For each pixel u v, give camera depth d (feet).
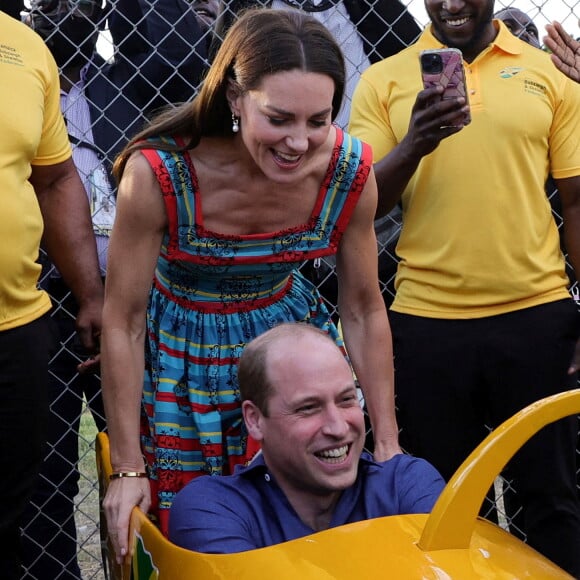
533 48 10.94
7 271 8.75
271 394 6.93
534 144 10.51
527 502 10.67
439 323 10.48
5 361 8.86
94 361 10.08
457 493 6.20
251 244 8.31
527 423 6.31
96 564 13.10
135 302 8.18
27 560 11.06
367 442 11.77
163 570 6.88
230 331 8.56
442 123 9.70
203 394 8.53
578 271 11.02
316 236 8.47
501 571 6.14
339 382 6.90
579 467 12.64
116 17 11.79
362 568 6.02
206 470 8.64
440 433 10.55
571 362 10.45
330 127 7.86
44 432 9.18
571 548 10.52
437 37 10.88
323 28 7.63
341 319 8.93
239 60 7.52
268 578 6.09
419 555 6.12
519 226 10.38
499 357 10.37
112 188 11.39
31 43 9.37
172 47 11.87
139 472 8.14
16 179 8.86
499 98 10.47
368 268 8.72
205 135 7.93
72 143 11.45
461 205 10.39
